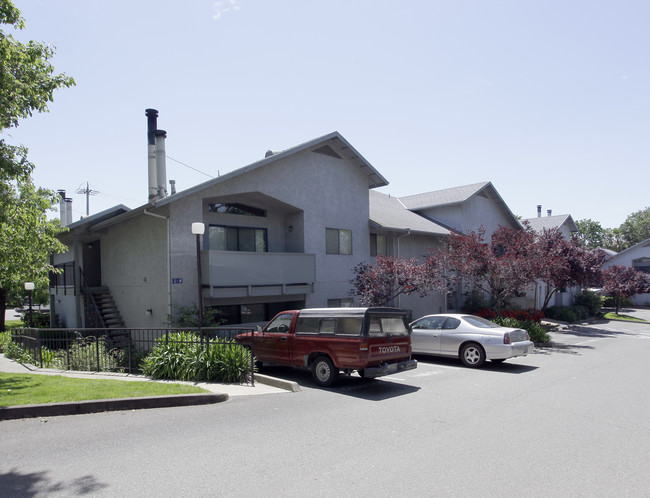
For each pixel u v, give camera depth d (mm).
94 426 6656
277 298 18562
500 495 4469
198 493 4410
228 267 15602
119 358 12797
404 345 10375
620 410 7902
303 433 6430
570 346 18438
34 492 4402
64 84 10445
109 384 9227
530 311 24078
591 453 5699
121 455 5449
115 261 18359
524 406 8180
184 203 15477
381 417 7355
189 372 10039
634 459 5500
